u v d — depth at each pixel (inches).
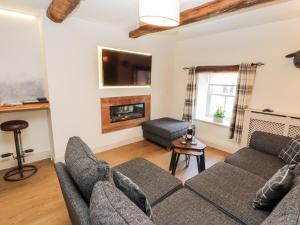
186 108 166.9
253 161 88.4
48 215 75.8
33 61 112.6
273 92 118.8
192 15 92.1
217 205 58.6
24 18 106.0
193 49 160.9
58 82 111.8
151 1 54.9
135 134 161.0
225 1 79.5
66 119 119.0
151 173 75.6
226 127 144.6
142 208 43.1
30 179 101.2
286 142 92.7
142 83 155.7
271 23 115.0
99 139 138.0
